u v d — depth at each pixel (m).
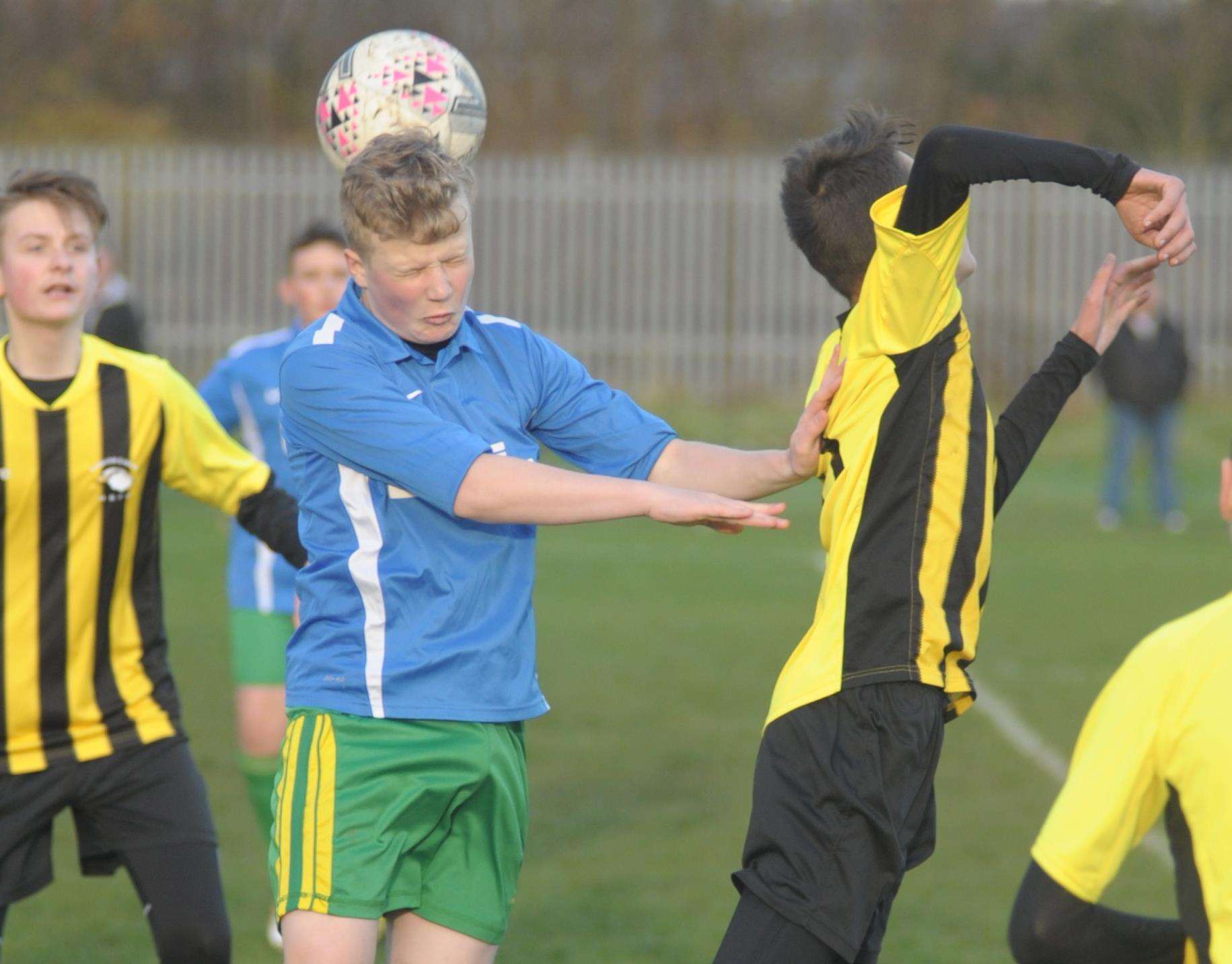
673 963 16.42
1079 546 45.94
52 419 13.41
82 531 13.48
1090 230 69.25
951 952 16.89
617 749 25.03
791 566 43.53
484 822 11.60
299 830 11.18
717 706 27.77
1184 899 8.30
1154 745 8.38
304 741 11.36
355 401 10.87
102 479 13.56
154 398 13.88
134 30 98.06
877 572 10.60
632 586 39.88
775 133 99.50
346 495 11.20
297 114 99.75
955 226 10.38
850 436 10.89
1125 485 50.19
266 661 18.81
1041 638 33.41
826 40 100.56
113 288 29.97
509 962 16.44
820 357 11.96
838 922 10.26
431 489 10.65
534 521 10.53
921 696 10.55
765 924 10.35
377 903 11.02
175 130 98.75
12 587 13.27
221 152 69.31
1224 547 45.94
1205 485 57.91
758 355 70.12
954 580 10.70
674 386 69.19
